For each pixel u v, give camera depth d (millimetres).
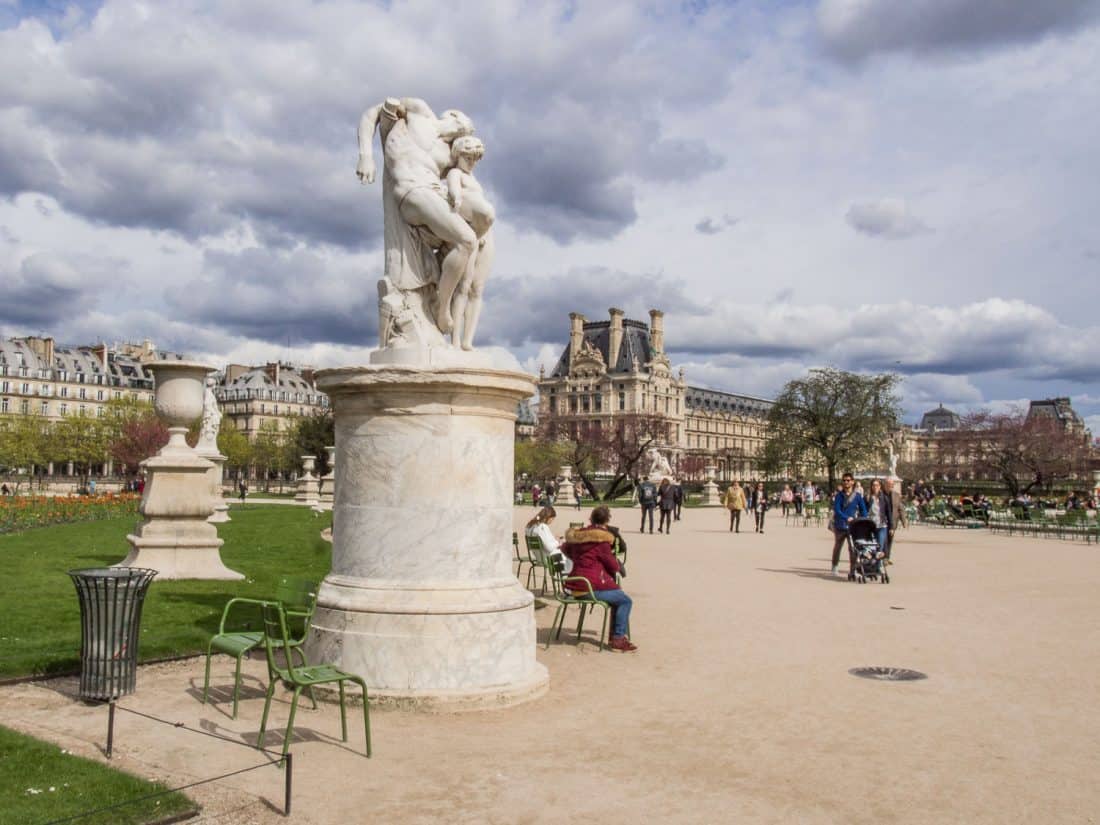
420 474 7719
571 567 10961
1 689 7586
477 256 8469
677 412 147750
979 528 36406
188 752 6082
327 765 5926
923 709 7516
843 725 7027
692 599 13906
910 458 157125
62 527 26078
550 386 143875
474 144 8430
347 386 7871
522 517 38844
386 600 7504
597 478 82375
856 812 5266
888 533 17969
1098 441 108000
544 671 8141
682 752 6328
